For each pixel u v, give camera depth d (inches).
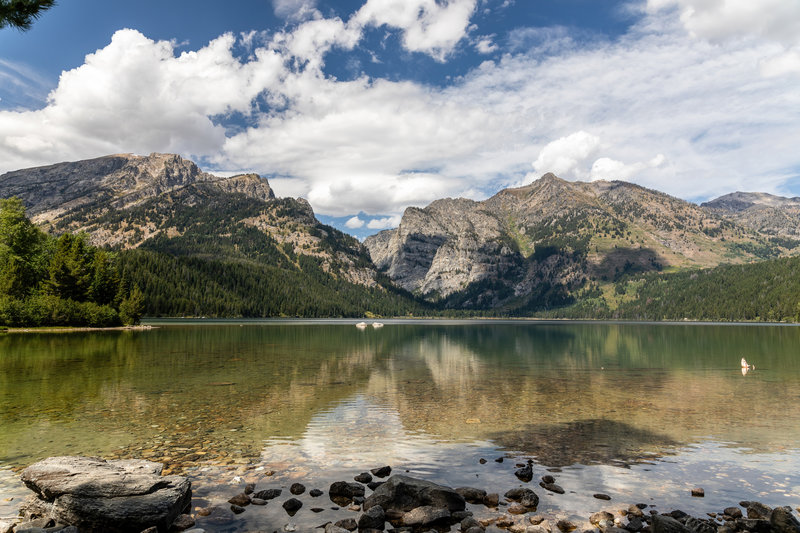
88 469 458.9
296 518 421.7
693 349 2518.5
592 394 1067.9
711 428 748.6
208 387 1121.4
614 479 526.3
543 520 419.8
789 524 382.9
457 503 449.4
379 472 535.5
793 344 2901.1
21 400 932.6
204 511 430.9
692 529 380.2
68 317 3565.5
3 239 3580.2
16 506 431.5
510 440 678.5
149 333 3533.5
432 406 922.1
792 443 663.8
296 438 681.6
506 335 4298.7
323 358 1895.9
